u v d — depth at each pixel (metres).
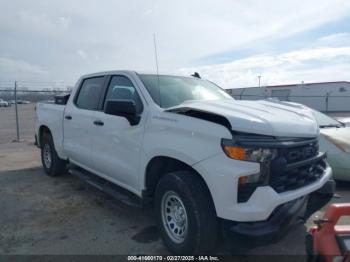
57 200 4.91
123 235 3.75
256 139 2.72
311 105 35.12
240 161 2.66
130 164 3.75
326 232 2.33
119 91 4.18
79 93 5.15
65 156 5.59
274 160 2.75
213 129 2.82
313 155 3.23
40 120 6.26
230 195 2.67
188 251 2.96
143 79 3.96
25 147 10.33
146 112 3.55
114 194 4.05
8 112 35.84
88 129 4.58
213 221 2.86
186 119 3.08
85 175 5.00
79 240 3.62
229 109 3.04
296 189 2.92
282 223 2.74
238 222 2.72
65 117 5.29
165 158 3.32
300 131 3.00
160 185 3.27
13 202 4.83
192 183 2.92
